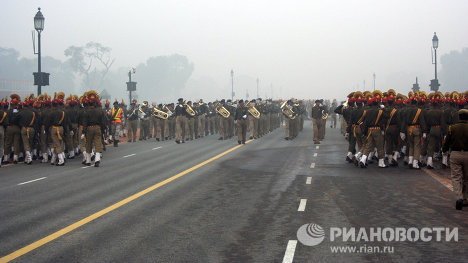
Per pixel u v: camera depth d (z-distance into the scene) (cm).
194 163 1683
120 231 789
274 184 1228
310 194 1089
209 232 777
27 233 784
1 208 974
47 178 1382
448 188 1159
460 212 907
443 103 1642
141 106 3020
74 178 1374
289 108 2748
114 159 1856
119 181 1305
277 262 630
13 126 1758
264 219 860
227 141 2734
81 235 768
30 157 1748
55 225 834
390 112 1563
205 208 954
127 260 643
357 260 637
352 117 1606
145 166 1623
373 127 1515
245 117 2486
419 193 1096
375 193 1097
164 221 852
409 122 1488
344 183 1235
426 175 1370
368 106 1554
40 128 1766
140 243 720
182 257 654
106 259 649
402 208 941
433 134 1482
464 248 687
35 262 640
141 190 1159
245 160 1758
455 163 942
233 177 1351
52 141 1741
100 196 1091
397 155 1578
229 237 748
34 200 1055
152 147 2395
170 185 1226
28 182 1312
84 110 1641
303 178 1321
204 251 679
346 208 943
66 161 1827
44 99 1859
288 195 1080
